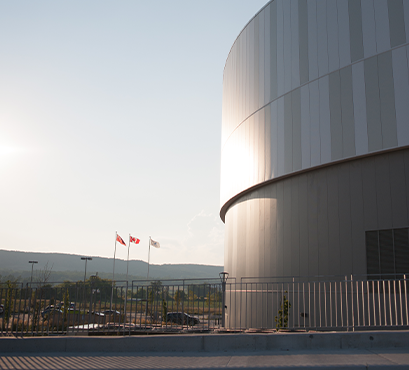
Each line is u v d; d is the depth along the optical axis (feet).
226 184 93.86
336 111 61.87
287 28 72.59
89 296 42.29
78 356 33.73
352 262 57.72
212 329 41.52
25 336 40.40
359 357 29.37
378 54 58.03
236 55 91.40
